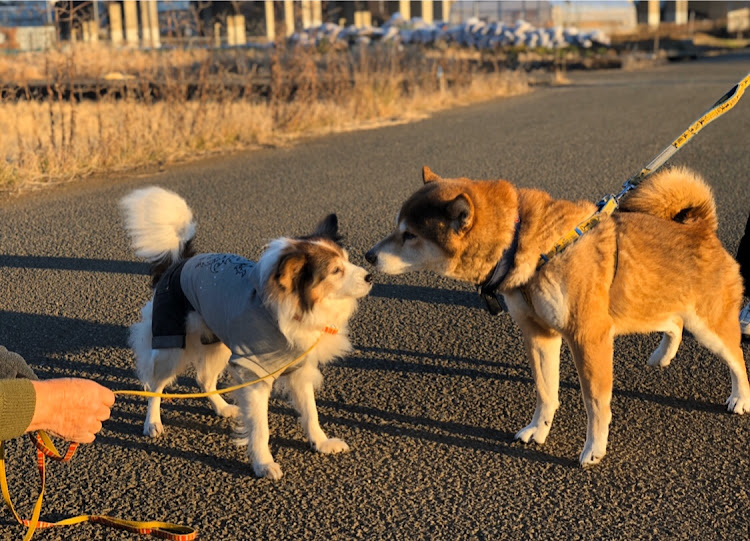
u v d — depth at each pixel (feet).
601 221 12.26
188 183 33.68
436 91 72.08
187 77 65.10
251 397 11.93
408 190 31.81
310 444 12.79
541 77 104.58
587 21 183.93
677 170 13.60
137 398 14.71
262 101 55.36
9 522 10.69
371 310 19.12
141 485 11.69
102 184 33.35
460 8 177.17
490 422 13.55
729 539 10.10
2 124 44.57
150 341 13.33
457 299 19.77
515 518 10.66
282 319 11.43
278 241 12.01
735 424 13.24
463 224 11.98
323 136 48.29
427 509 10.93
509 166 36.86
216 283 12.21
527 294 12.17
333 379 15.35
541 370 12.78
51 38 77.82
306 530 10.48
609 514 10.71
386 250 12.99
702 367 15.56
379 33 126.72
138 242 13.71
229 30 132.57
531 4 176.96
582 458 12.02
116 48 92.68
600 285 11.81
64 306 19.35
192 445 12.99
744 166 34.83
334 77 61.77
